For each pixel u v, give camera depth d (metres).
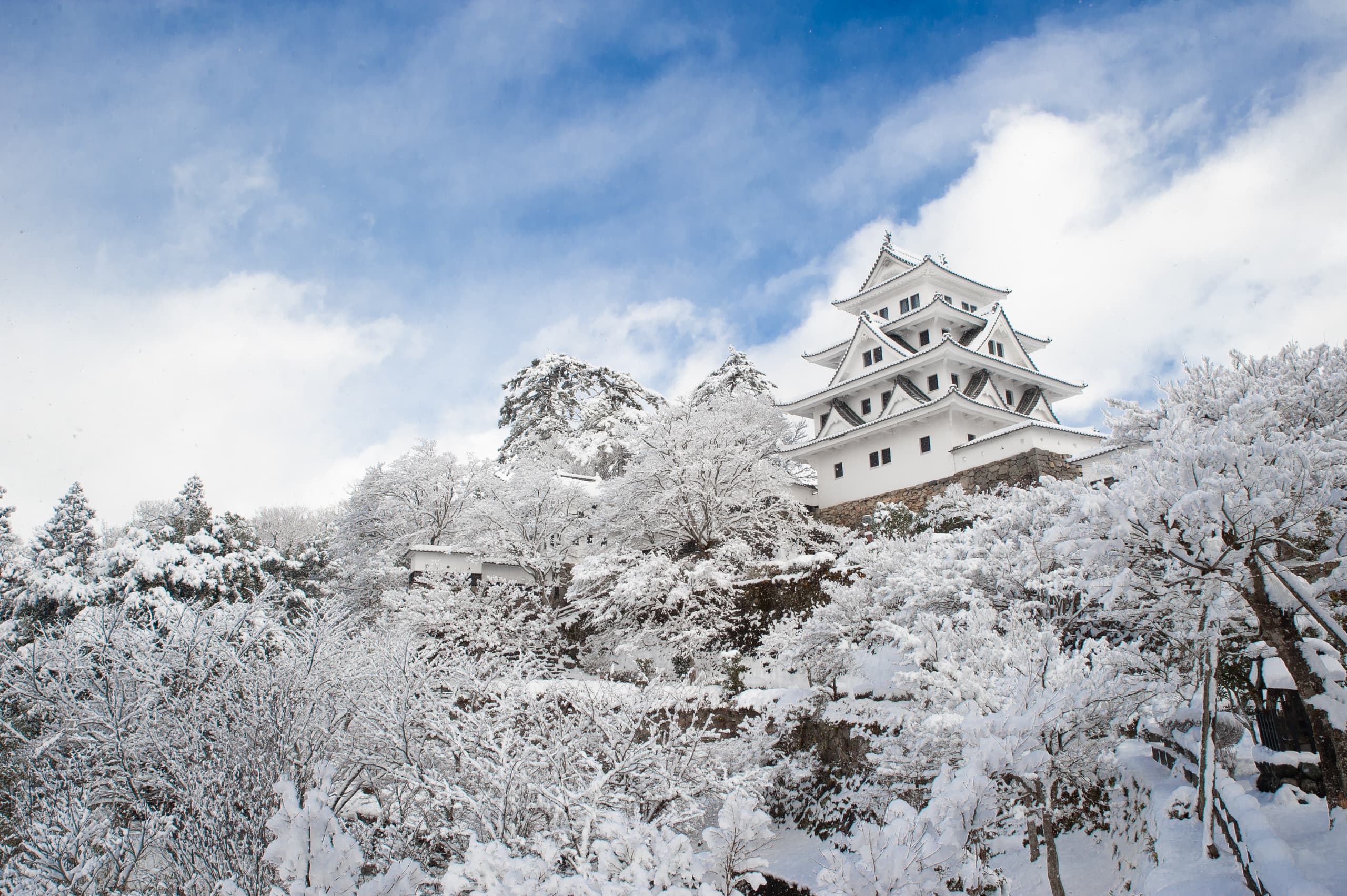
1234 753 8.62
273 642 11.95
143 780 10.05
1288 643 6.44
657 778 10.08
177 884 9.02
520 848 7.97
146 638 11.62
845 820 13.30
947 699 8.69
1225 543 6.35
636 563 24.28
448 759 10.27
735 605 22.19
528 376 47.88
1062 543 7.26
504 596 25.38
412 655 11.72
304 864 4.99
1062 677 7.99
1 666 11.34
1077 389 36.84
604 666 22.73
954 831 5.31
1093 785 9.52
